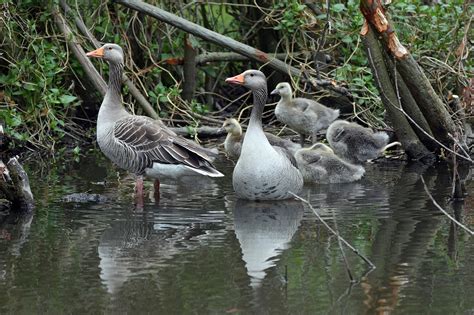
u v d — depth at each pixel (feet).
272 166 44.55
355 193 47.14
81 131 66.49
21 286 31.42
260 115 45.62
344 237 37.58
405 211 42.39
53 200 45.65
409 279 31.89
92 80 62.18
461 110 57.41
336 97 63.93
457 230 38.60
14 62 62.69
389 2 51.88
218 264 33.83
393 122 56.13
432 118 54.29
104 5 65.77
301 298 29.99
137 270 33.14
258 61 65.05
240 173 44.98
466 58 61.41
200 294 30.45
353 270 32.99
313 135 58.75
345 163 50.57
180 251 35.70
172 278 32.22
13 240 37.58
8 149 59.26
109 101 49.16
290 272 32.78
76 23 64.28
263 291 30.76
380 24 51.57
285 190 45.19
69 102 61.67
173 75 71.82
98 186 49.42
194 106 65.21
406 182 49.85
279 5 65.57
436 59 60.59
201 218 41.52
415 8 61.62
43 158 59.16
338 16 64.34
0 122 56.39
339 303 29.48
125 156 46.96
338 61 67.72
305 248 35.96
